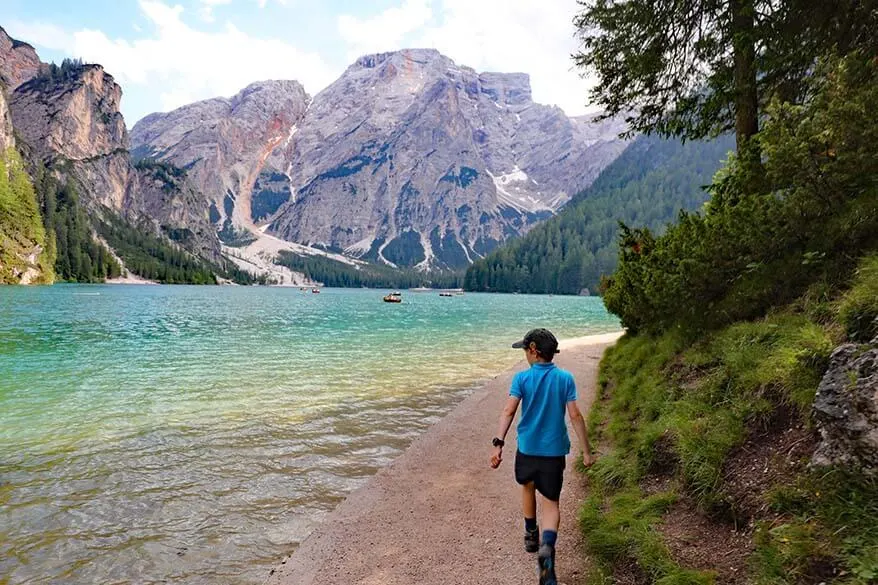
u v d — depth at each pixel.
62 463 7.54
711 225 7.79
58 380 14.43
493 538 4.96
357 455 8.08
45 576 4.53
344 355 20.42
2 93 173.88
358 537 5.15
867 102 5.32
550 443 4.00
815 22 7.47
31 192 138.62
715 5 8.79
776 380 4.68
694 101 9.60
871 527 2.96
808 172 5.93
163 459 7.77
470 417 10.38
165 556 4.91
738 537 3.71
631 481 5.27
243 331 31.06
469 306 78.12
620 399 8.22
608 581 3.81
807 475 3.60
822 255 5.77
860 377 3.55
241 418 10.27
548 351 4.23
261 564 4.78
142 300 72.38
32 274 122.81
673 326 8.84
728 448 4.54
